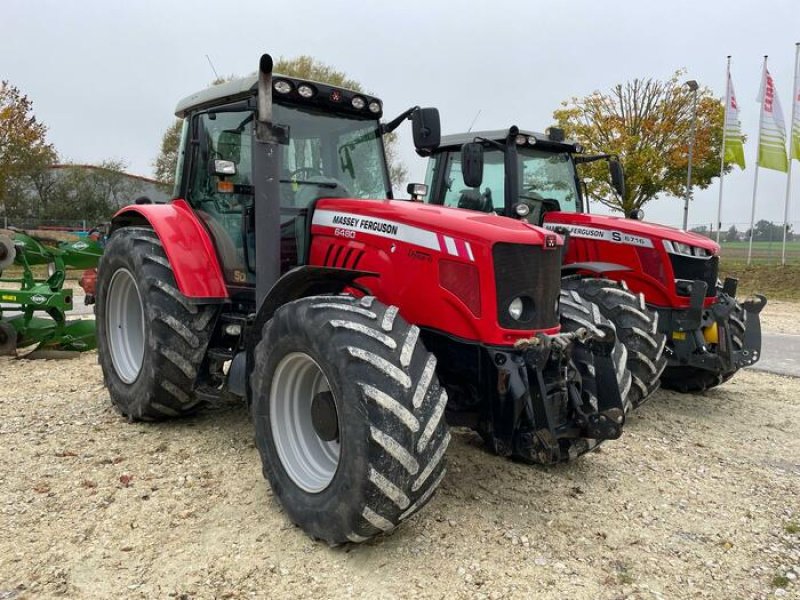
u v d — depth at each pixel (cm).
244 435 430
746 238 2080
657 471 400
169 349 408
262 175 348
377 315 286
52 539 295
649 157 1795
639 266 568
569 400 325
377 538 299
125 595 257
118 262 457
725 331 535
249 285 405
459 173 666
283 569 275
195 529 307
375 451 261
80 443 411
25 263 679
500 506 340
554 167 651
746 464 419
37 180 3297
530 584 270
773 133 1878
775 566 294
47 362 654
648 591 270
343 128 423
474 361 326
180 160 459
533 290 321
